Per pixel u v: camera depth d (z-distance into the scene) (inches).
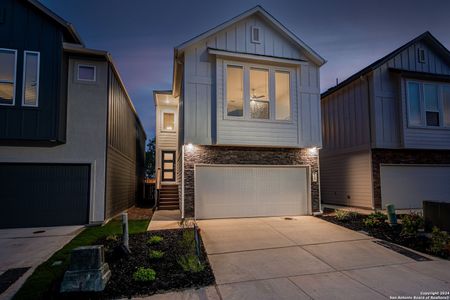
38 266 171.9
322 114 544.7
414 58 432.8
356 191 442.6
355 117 447.5
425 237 236.1
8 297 131.6
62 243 226.2
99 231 267.6
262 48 359.9
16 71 281.3
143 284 143.9
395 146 407.5
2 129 273.0
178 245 210.1
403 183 419.8
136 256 185.2
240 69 347.6
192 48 335.3
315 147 362.9
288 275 161.5
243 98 341.1
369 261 185.6
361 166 433.1
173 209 438.0
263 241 233.1
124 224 192.4
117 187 385.1
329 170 519.2
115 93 368.8
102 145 316.8
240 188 345.7
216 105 330.0
